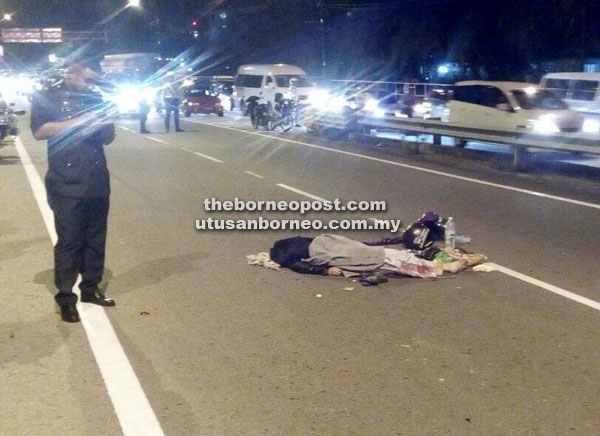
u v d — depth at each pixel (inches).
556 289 299.4
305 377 213.8
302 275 321.7
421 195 527.2
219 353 232.1
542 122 752.3
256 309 275.1
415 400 199.2
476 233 402.6
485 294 292.8
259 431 182.5
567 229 413.4
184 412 192.9
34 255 357.1
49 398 201.6
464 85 842.8
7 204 496.7
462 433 181.3
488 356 229.1
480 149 804.6
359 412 192.2
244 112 1533.0
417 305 279.3
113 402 198.8
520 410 193.5
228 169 674.2
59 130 248.4
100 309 275.0
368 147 870.4
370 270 316.2
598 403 197.5
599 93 845.8
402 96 1200.8
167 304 281.4
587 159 740.7
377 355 230.1
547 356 229.3
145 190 555.2
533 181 598.9
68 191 253.3
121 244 380.5
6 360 227.5
